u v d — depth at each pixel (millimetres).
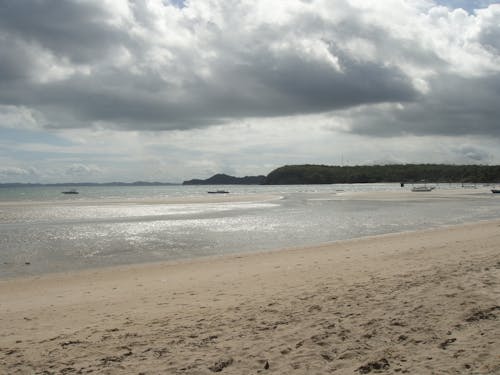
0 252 17750
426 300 7266
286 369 5285
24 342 6938
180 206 45969
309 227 26016
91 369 5629
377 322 6512
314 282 10188
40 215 34656
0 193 112062
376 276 10125
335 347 5797
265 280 11117
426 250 14430
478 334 5688
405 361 5180
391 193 84938
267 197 68438
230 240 20859
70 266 14984
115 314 8516
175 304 9055
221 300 9102
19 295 10859
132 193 114062
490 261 10469
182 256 16781
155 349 6211
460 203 50312
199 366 5523
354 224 27594
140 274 13281
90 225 27234
